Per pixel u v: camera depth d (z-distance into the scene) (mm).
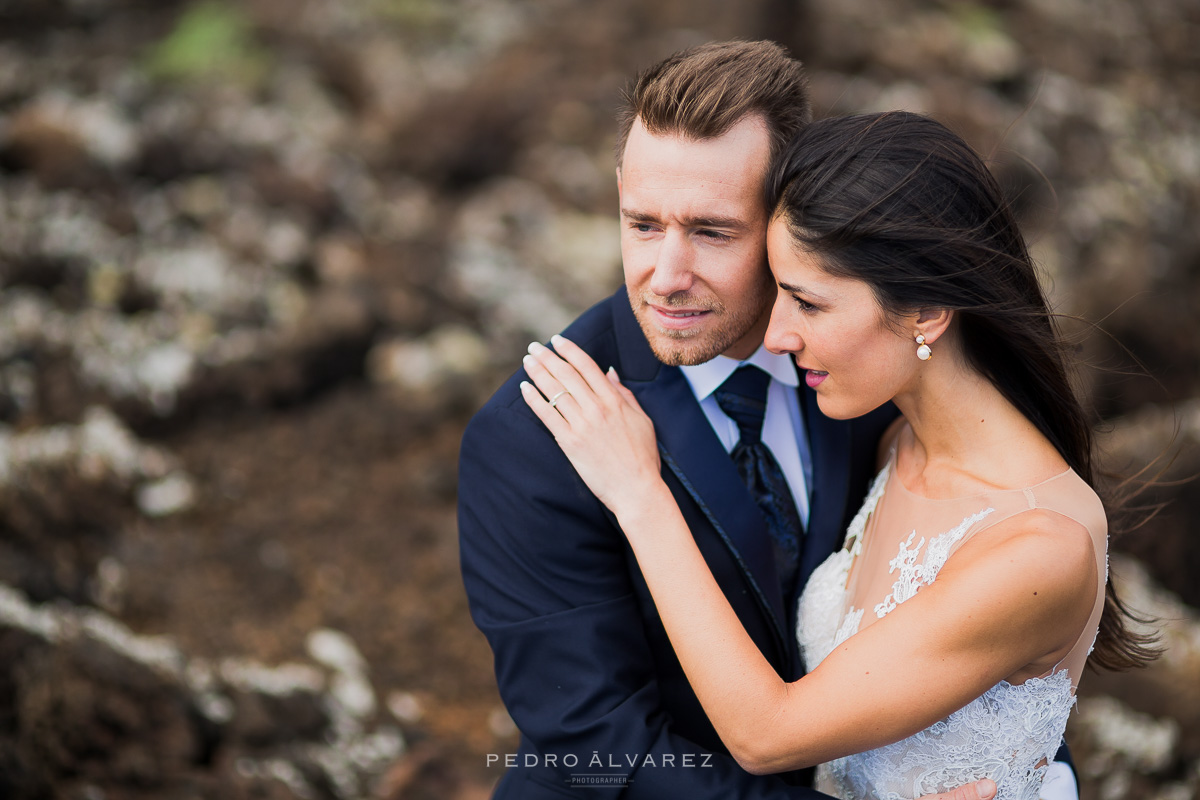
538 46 7297
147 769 3209
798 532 1991
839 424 1958
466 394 5305
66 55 7020
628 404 1772
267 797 3209
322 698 3609
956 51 7121
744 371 1872
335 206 6051
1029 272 1690
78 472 4547
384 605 4234
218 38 7086
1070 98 7184
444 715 3764
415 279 5773
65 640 3475
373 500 4785
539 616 1760
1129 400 5031
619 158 1735
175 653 3650
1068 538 1549
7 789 3170
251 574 4309
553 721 1748
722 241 1618
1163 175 6949
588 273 5922
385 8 7641
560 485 1745
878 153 1559
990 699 1646
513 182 6461
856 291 1577
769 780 1742
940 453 1747
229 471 4863
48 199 5703
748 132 1578
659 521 1689
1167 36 8320
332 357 5336
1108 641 2033
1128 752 3486
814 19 7250
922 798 1688
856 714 1557
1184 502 4285
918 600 1564
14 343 5145
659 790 1712
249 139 6312
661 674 1881
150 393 5000
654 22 7367
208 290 5391
